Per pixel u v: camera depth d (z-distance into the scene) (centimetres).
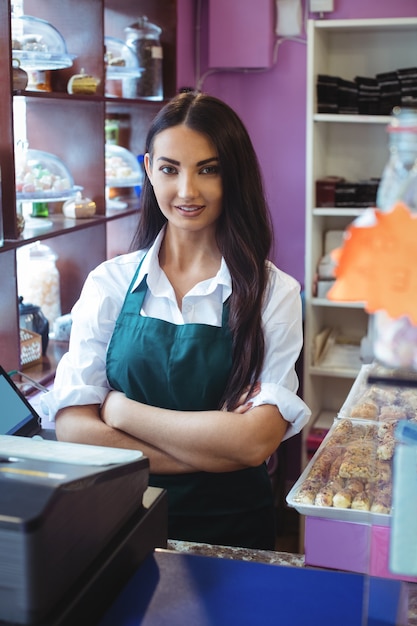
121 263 212
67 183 288
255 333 198
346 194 371
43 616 91
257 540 211
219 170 194
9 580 90
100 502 102
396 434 96
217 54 400
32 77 288
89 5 297
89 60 302
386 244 82
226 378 200
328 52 394
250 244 201
